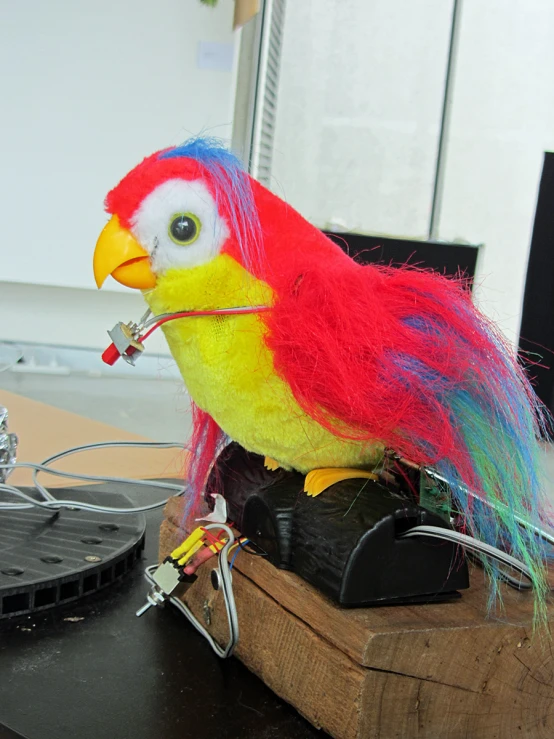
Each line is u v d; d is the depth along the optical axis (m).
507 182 1.89
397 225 1.91
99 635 0.44
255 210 0.39
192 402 0.50
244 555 0.42
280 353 0.36
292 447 0.40
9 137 2.01
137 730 0.35
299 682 0.37
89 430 0.99
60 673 0.39
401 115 1.88
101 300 2.18
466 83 1.87
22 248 2.09
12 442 0.70
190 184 0.38
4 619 0.45
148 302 0.41
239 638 0.42
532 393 0.42
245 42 1.61
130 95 1.98
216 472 0.48
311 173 1.88
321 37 1.83
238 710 0.37
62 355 2.18
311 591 0.37
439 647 0.34
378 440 0.37
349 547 0.35
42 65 1.96
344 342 0.35
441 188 1.90
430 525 0.37
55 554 0.50
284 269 0.38
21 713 0.35
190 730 0.35
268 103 1.63
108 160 2.04
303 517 0.38
